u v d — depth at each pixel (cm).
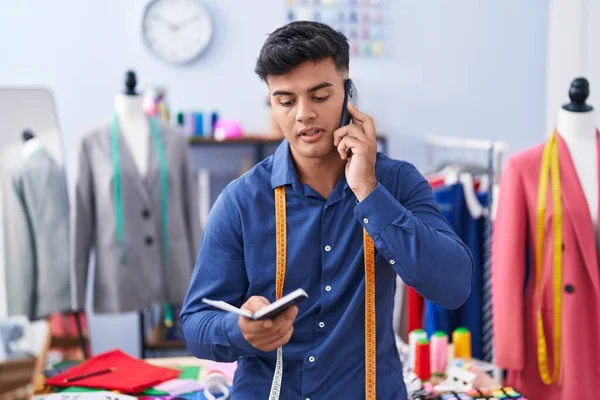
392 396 138
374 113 437
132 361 216
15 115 355
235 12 420
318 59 126
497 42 442
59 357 350
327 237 136
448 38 438
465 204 320
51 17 409
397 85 437
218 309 138
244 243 138
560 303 226
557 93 387
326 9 425
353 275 136
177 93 420
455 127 444
